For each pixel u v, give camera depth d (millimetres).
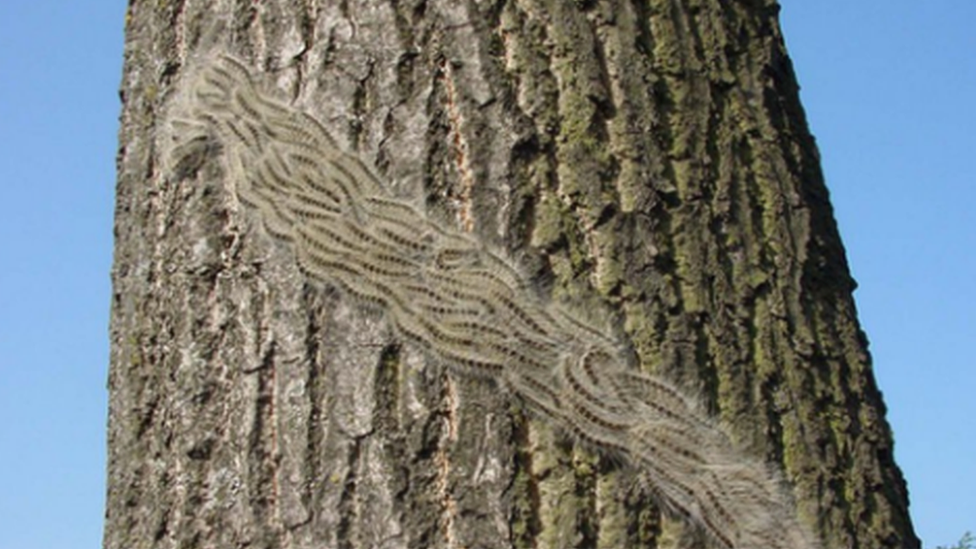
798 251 860
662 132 844
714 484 802
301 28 844
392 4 837
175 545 814
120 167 879
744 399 816
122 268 864
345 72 834
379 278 810
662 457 799
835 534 815
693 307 821
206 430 818
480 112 825
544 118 829
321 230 818
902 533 846
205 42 859
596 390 800
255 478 806
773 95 887
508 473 790
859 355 868
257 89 843
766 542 803
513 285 807
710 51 872
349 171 823
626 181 829
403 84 829
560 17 843
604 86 839
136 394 843
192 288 832
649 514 796
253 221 828
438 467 793
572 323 806
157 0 882
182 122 853
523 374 799
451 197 817
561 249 814
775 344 834
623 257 817
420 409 797
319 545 791
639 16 857
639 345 810
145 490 834
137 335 848
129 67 889
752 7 900
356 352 806
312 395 806
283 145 833
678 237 830
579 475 794
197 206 839
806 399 833
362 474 794
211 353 824
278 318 816
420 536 785
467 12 835
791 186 872
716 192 847
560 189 823
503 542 783
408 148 822
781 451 819
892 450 869
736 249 842
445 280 808
